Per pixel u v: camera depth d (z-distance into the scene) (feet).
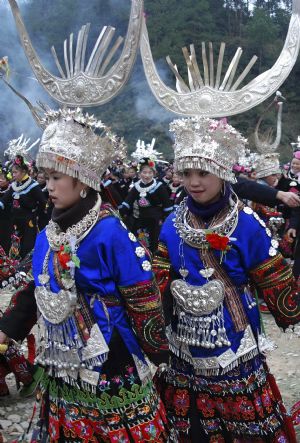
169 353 9.75
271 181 22.41
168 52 93.97
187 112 11.23
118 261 8.41
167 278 10.08
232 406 9.78
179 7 102.78
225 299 9.53
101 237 8.34
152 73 11.41
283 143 114.73
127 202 29.99
